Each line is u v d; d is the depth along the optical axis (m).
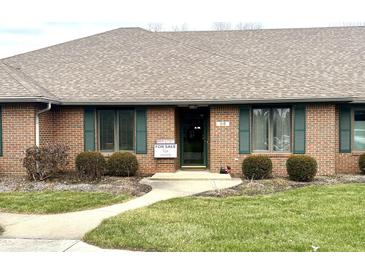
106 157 15.35
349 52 18.19
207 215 8.47
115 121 15.70
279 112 15.27
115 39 20.62
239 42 20.14
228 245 6.44
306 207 9.16
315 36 20.36
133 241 6.67
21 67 17.70
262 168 13.83
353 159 15.48
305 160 13.30
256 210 8.92
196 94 14.92
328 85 15.18
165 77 16.41
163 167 15.32
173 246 6.44
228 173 14.80
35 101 13.61
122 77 16.59
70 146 15.63
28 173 13.29
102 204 9.84
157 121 15.33
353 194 10.68
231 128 15.07
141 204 9.83
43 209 9.26
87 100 14.91
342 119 15.43
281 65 17.16
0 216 8.77
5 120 14.09
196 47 19.41
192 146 16.80
